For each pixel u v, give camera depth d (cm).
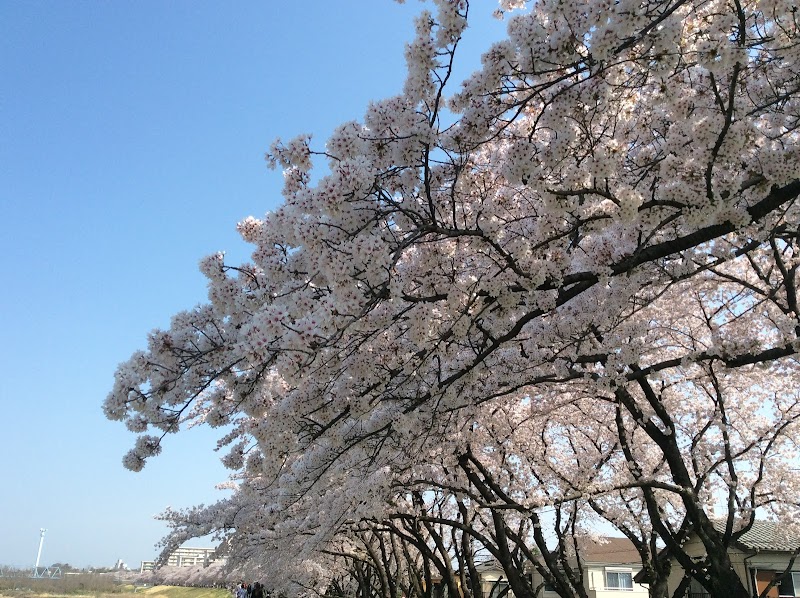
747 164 498
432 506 1436
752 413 1051
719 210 450
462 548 1373
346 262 381
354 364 499
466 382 650
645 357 945
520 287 491
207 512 1495
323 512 1095
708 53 394
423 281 527
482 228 478
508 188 641
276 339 383
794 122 553
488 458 1140
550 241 508
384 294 409
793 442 1037
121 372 457
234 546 1515
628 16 382
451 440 938
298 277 468
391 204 453
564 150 452
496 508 892
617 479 1070
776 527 1284
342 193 396
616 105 551
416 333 432
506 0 562
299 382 382
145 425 477
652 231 507
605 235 582
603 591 2556
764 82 570
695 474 1001
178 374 470
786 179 454
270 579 2139
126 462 475
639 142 586
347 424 718
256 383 473
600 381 689
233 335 470
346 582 3247
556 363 717
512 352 753
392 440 735
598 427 1127
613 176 495
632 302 748
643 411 885
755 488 951
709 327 932
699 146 445
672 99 472
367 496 913
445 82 424
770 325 897
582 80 446
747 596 800
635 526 1103
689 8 518
